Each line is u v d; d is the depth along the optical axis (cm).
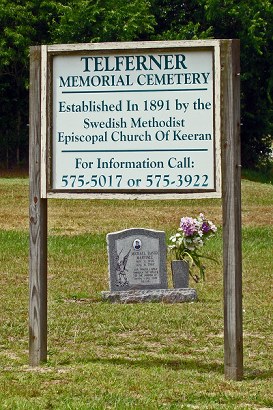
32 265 895
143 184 866
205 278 1628
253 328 1152
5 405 750
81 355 980
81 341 1069
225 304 844
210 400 779
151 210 2961
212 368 913
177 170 859
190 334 1114
